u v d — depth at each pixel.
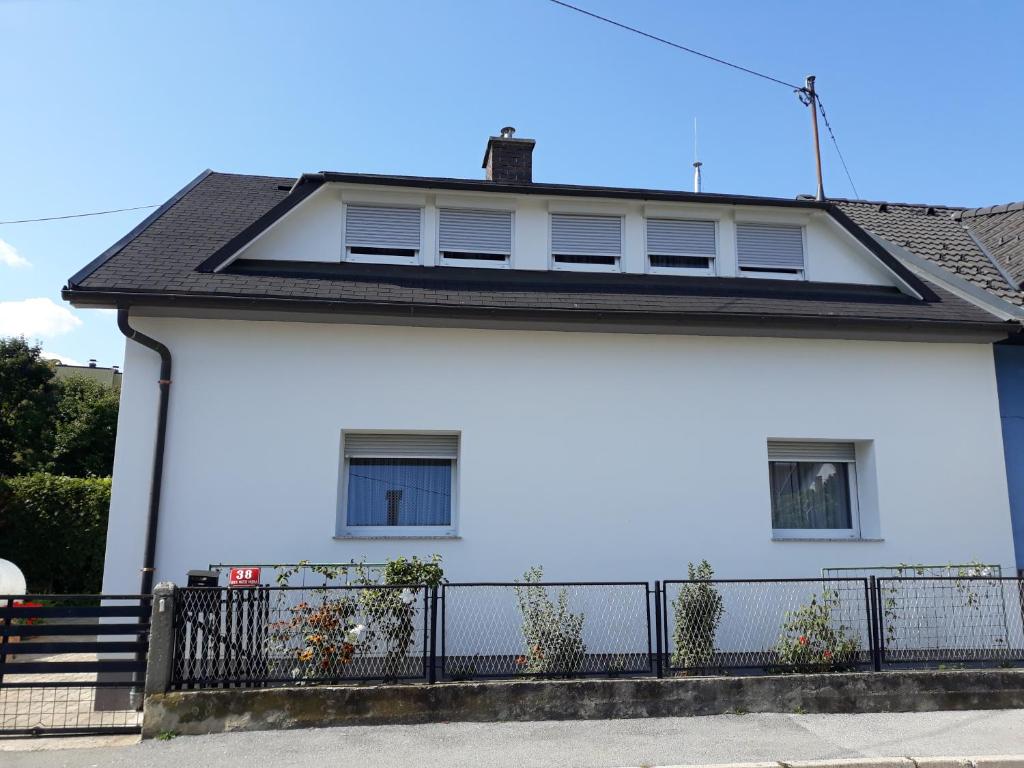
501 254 10.37
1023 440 9.99
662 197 10.43
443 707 6.54
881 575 9.30
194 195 11.83
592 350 9.34
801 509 9.81
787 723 6.58
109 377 40.62
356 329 8.95
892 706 6.98
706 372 9.49
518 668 7.51
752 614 8.52
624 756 5.75
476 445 8.93
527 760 5.66
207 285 8.46
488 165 12.56
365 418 8.80
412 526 9.07
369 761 5.62
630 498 9.08
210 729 6.25
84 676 8.79
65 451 25.73
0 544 14.77
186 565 8.20
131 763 5.60
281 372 8.72
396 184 9.89
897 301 10.30
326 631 6.98
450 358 9.05
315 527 8.49
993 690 7.11
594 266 10.53
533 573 8.64
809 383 9.65
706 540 9.12
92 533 14.99
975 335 9.66
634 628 8.46
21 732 6.27
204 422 8.48
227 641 6.61
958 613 8.61
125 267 8.74
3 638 6.44
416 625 7.13
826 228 10.99
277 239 9.76
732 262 10.70
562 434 9.10
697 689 6.82
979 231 13.55
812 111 17.50
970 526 9.58
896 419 9.72
